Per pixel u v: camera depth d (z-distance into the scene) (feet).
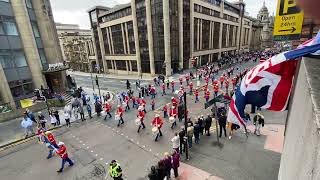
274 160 33.96
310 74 5.97
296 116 7.91
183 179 31.42
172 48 137.28
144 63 150.71
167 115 59.93
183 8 137.39
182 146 39.09
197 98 70.49
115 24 164.55
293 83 13.43
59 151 35.65
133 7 140.77
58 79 95.86
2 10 70.03
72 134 51.88
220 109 48.67
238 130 44.55
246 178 30.53
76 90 95.55
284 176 9.66
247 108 57.98
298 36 27.22
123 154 40.27
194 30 156.25
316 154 3.09
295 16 27.02
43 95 78.89
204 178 31.32
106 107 61.52
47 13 89.04
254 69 15.34
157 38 135.95
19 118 67.62
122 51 168.55
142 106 59.93
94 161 38.63
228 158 35.50
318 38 10.43
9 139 51.44
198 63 168.55
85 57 222.48
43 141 46.29
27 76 78.95
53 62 91.86
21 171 37.47
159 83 111.65
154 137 46.14
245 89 15.60
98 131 52.44
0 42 69.56
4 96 68.49
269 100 14.85
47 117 66.90
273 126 45.83
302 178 4.33
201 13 159.02
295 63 13.26
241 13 240.73
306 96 5.41
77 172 35.73
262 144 38.86
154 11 131.23
